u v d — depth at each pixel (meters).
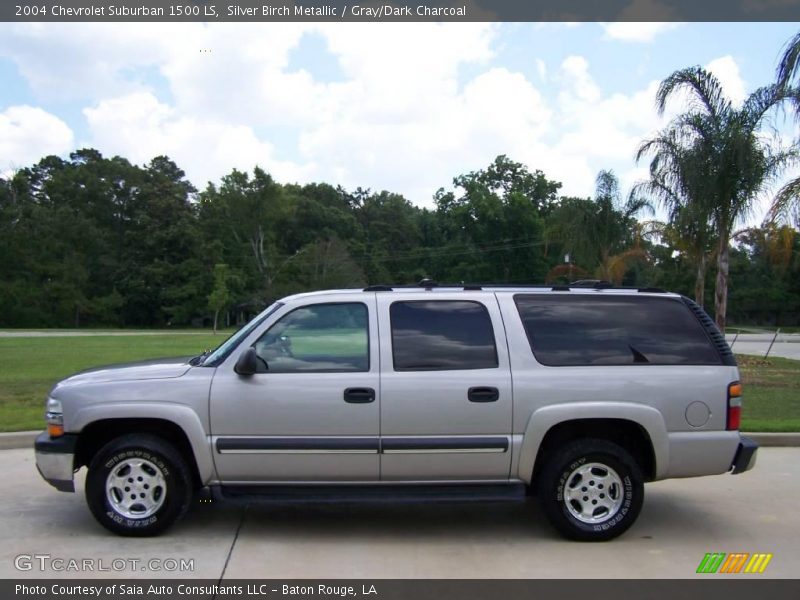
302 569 4.81
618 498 5.39
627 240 33.81
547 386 5.33
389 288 5.72
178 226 77.56
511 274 77.19
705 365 5.52
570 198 36.53
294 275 76.12
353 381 5.29
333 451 5.24
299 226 90.25
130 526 5.36
